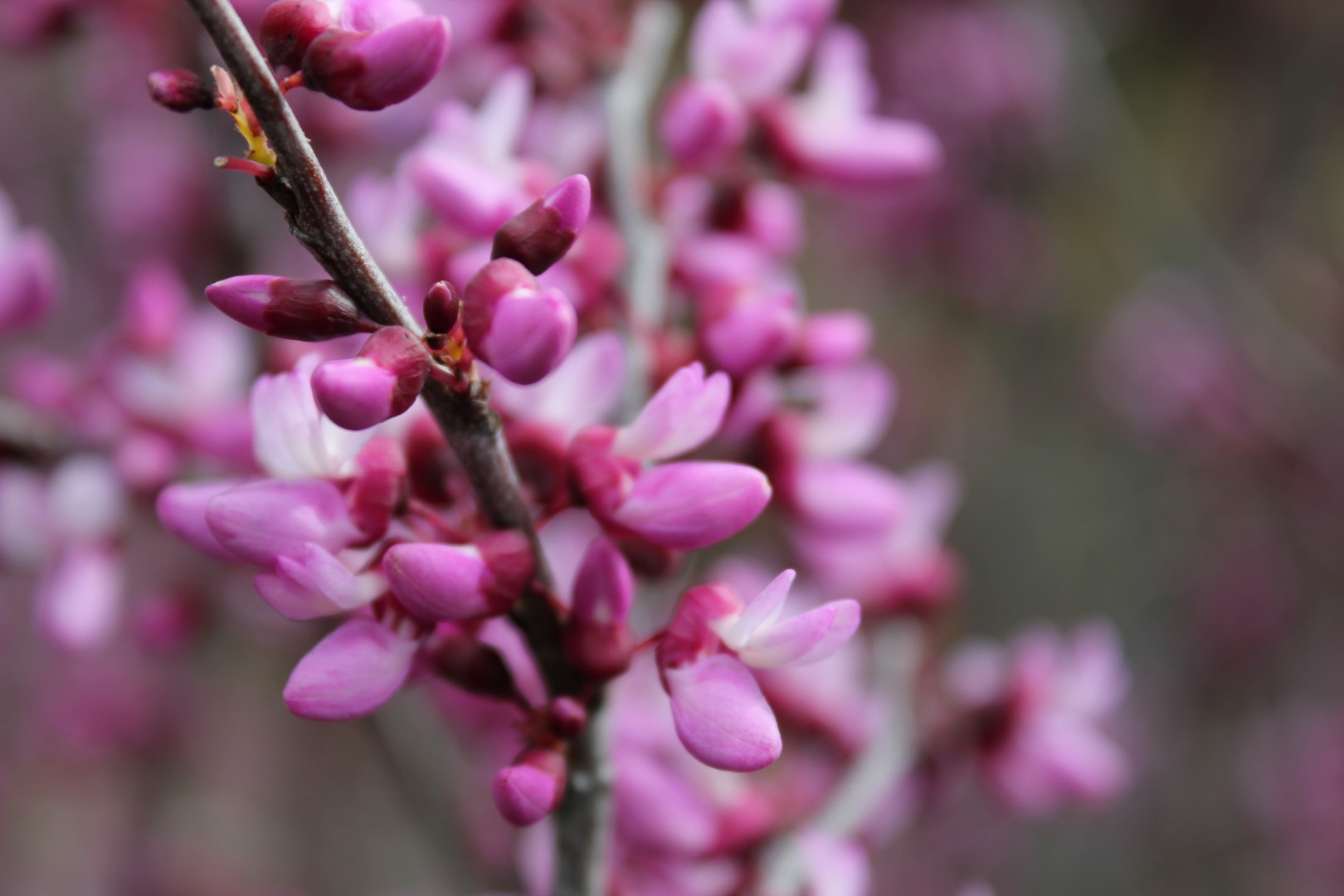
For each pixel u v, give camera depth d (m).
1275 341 0.58
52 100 0.53
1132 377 0.60
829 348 0.23
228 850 0.56
